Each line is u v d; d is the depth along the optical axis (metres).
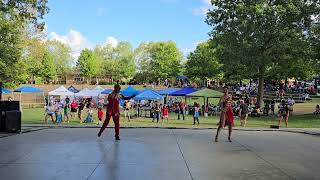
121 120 35.09
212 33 43.19
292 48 39.66
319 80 74.38
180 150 11.76
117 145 12.62
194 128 20.05
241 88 64.06
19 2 23.66
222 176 8.26
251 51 40.31
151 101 47.91
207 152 11.48
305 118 35.34
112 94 14.21
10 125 16.23
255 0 39.94
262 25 39.41
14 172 8.43
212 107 44.16
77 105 36.38
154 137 15.12
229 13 41.28
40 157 10.27
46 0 24.20
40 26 24.70
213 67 79.62
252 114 38.84
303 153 11.72
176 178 7.99
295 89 58.97
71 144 12.79
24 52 59.56
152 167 9.07
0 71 41.06
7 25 38.72
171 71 103.62
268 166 9.49
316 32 37.47
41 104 62.53
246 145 13.31
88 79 120.19
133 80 118.69
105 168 8.91
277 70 43.66
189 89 47.00
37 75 94.62
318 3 38.81
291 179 8.14
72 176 8.09
